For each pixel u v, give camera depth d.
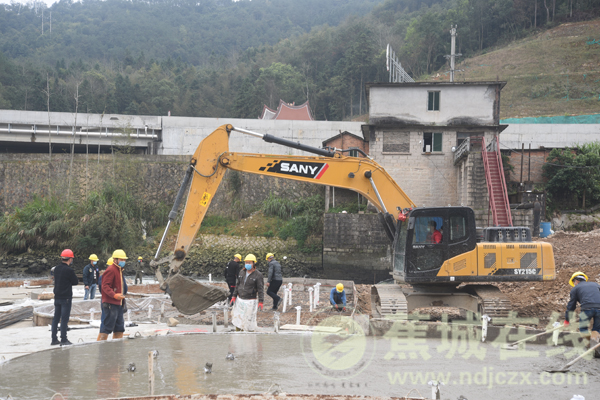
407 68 104.31
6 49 164.12
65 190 41.06
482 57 97.75
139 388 6.02
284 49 139.00
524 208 27.42
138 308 15.00
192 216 12.33
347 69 99.56
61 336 9.17
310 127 45.88
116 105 94.75
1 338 10.03
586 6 101.94
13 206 40.94
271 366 7.16
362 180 13.20
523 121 53.03
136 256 37.06
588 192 32.84
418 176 32.81
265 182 41.69
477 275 12.04
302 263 35.88
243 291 10.79
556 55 89.56
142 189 42.16
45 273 34.81
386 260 33.03
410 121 32.62
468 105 32.28
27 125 44.28
